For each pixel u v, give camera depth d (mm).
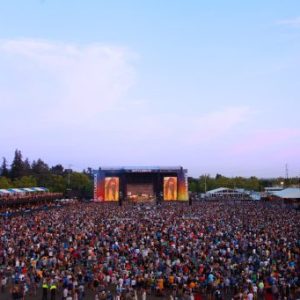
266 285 30922
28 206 102438
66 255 40438
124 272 33906
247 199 154000
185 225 62469
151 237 51188
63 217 73625
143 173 132500
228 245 44688
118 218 73938
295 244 45750
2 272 35500
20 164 192625
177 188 131375
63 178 186875
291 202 124938
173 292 31359
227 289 32000
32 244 44969
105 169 131750
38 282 33562
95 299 29828
